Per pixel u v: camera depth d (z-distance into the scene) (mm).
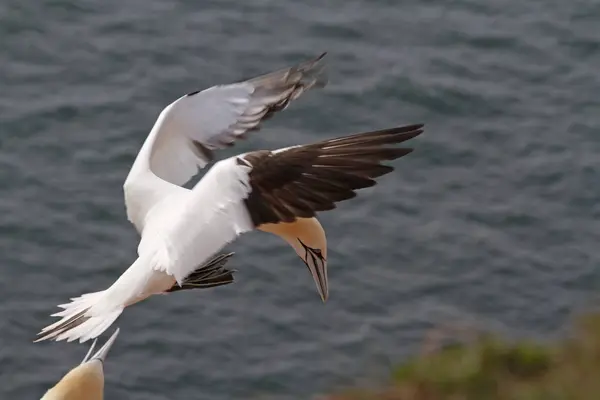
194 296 18062
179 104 6723
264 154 4992
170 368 16844
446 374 14562
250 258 18812
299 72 6824
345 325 17625
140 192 5973
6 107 22156
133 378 16656
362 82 23328
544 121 22594
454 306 18062
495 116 22688
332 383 16375
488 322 17625
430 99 22953
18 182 20344
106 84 23062
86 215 19688
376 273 18750
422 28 25297
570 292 18422
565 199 20594
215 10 25500
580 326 16719
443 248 19312
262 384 16547
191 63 23844
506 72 24031
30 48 23938
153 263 5312
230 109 6762
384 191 20578
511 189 20828
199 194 5016
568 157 21562
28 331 17375
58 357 16953
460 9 26047
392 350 16953
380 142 4852
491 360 14555
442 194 20656
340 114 22406
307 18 25438
